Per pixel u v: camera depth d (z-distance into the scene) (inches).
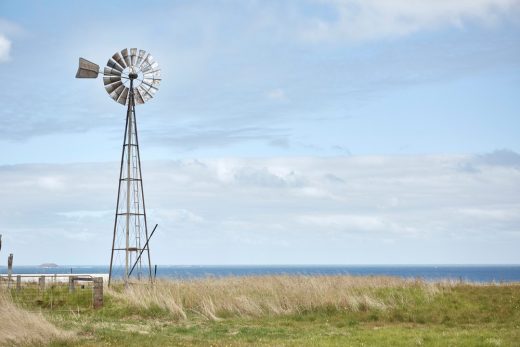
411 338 963.3
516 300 1304.1
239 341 968.3
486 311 1258.6
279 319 1255.5
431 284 1462.8
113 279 1833.2
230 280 1653.5
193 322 1222.9
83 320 1207.6
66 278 1728.6
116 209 1777.8
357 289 1449.3
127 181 1786.4
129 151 1808.6
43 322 985.5
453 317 1228.5
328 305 1317.7
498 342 901.8
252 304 1325.0
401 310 1280.8
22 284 1599.4
